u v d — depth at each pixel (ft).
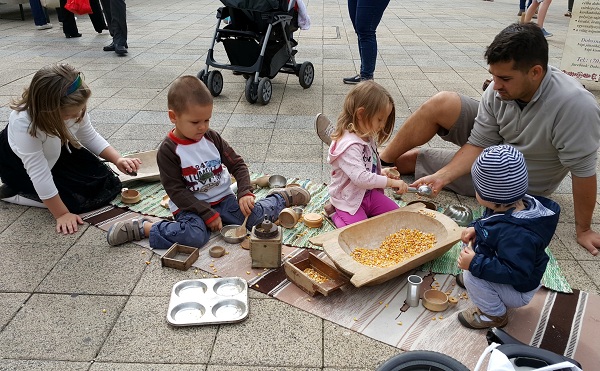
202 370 6.68
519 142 9.95
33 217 10.30
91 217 10.28
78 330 7.30
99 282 8.33
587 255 9.45
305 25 19.61
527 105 9.29
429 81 21.13
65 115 9.36
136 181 11.73
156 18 36.01
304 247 9.41
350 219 9.84
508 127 9.84
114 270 8.64
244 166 10.11
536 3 31.50
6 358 6.79
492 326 7.38
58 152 10.03
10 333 7.23
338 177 10.05
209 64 18.48
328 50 26.89
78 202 10.31
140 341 7.13
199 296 7.95
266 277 8.50
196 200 9.40
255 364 6.79
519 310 7.85
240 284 8.25
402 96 18.97
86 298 7.95
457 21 37.70
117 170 11.91
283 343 7.15
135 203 10.84
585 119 8.95
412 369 5.96
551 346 7.16
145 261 8.89
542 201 7.22
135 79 20.56
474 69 23.39
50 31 30.63
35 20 30.89
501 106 9.84
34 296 7.98
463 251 7.09
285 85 20.47
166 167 9.39
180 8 40.81
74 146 10.04
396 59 25.17
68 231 9.72
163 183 9.50
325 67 23.34
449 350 7.04
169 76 21.08
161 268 8.71
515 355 5.52
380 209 10.19
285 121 16.20
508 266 6.63
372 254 8.89
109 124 15.56
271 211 9.93
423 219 9.42
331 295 8.10
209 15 37.68
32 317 7.54
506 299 7.15
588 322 7.63
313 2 47.01
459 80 21.38
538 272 6.89
